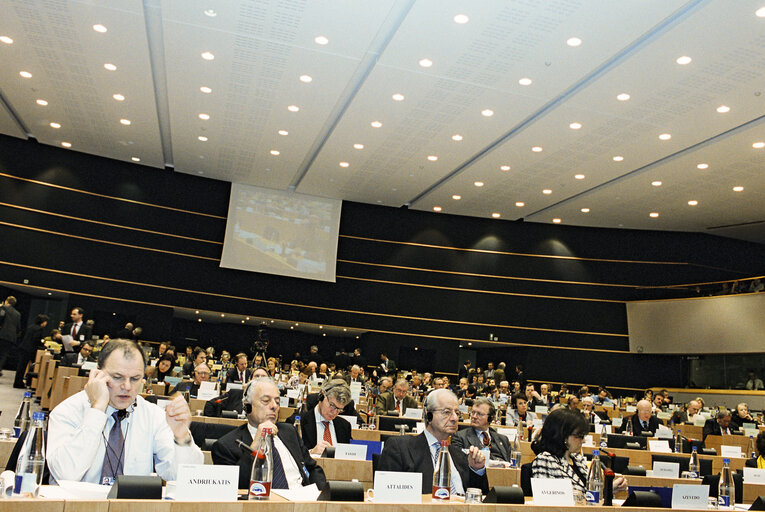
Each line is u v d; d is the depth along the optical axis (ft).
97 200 59.72
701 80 35.17
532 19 31.01
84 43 37.91
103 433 9.28
